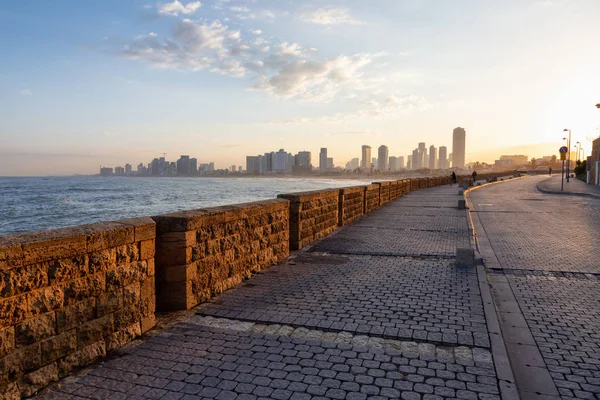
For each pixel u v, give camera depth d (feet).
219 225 21.45
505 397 11.42
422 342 15.24
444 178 168.25
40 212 169.27
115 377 12.51
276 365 13.37
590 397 11.91
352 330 16.35
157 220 18.40
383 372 12.91
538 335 16.57
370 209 64.69
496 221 54.13
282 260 29.76
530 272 27.04
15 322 11.07
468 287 22.62
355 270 26.71
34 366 11.61
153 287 16.48
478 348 14.70
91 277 13.47
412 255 31.53
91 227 13.97
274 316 17.93
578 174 213.05
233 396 11.46
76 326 12.97
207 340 15.37
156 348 14.62
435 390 11.80
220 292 21.44
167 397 11.39
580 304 20.44
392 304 19.66
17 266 10.99
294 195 33.83
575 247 35.24
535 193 110.11
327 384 12.14
